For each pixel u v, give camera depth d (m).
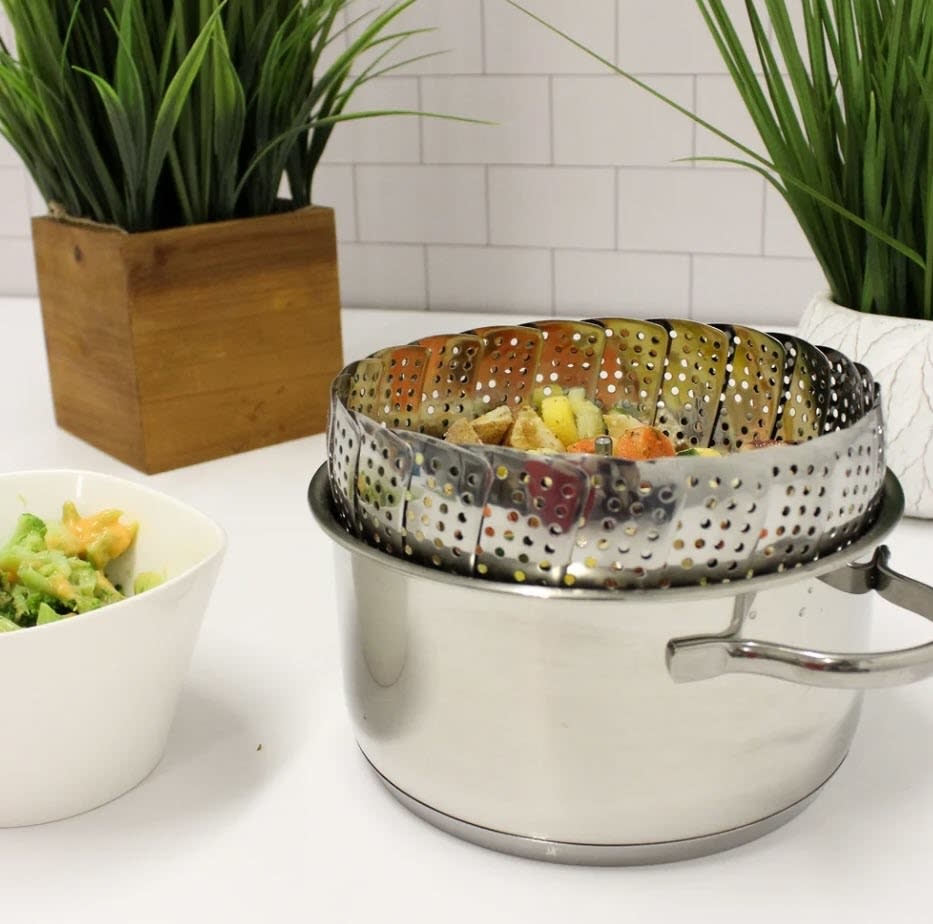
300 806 0.66
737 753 0.59
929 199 0.89
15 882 0.61
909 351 0.93
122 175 1.10
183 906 0.59
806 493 0.58
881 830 0.64
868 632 0.66
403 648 0.60
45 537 0.73
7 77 1.02
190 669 0.79
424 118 1.51
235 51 1.10
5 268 1.73
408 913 0.58
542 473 0.55
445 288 1.57
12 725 0.61
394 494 0.60
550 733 0.58
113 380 1.10
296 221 1.13
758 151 1.40
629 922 0.57
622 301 1.51
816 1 0.93
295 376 1.16
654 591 0.55
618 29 1.41
